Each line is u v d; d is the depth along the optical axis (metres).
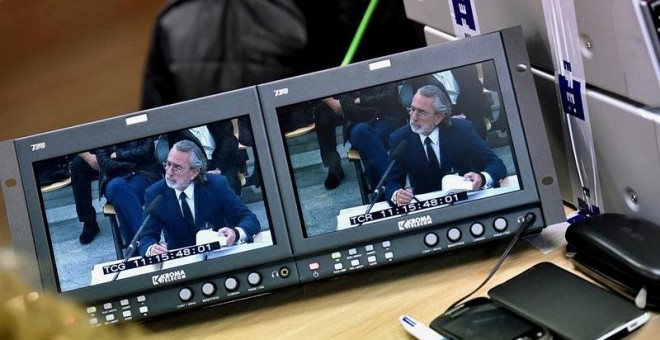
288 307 1.29
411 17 1.66
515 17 1.34
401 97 1.27
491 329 1.12
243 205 1.27
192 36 1.80
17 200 1.27
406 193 1.27
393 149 1.27
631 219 1.23
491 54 1.27
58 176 1.27
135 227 1.27
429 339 1.14
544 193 1.27
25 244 1.27
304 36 1.77
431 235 1.27
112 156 1.27
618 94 1.20
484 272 1.27
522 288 1.18
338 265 1.27
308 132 1.27
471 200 1.26
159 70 1.83
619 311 1.12
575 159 1.35
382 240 1.27
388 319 1.22
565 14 1.23
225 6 1.79
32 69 3.47
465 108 1.27
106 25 3.65
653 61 1.10
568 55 1.26
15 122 3.26
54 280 1.26
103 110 3.30
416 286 1.27
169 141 1.27
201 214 1.27
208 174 1.27
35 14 3.64
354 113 1.27
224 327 1.27
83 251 1.27
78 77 3.45
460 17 1.49
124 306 1.27
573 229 1.24
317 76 1.27
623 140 1.22
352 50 1.63
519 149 1.27
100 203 1.27
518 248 1.31
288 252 1.26
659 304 1.12
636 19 1.09
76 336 0.55
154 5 3.69
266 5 1.78
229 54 1.79
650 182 1.20
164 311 1.27
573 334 1.09
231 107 1.27
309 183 1.27
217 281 1.26
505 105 1.27
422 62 1.27
